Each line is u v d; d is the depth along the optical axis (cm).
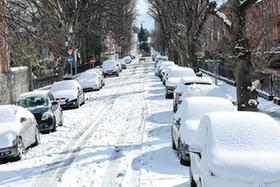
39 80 4241
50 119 1994
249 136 880
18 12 1948
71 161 1427
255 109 1469
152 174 1216
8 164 1448
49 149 1647
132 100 3103
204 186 820
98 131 1972
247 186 770
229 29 1502
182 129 1321
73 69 5797
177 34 4216
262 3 2694
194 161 980
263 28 2766
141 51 19850
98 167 1327
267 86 2605
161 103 2872
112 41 11656
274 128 902
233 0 1462
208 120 936
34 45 2425
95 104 3041
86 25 5106
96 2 4947
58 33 3975
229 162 808
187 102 1425
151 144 1627
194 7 3519
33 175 1279
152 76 5578
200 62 6038
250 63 1480
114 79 5416
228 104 1412
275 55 3005
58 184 1168
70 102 2862
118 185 1131
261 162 803
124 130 1958
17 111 1648
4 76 3259
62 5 4225
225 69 4025
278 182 772
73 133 1967
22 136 1559
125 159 1412
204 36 4091
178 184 1109
